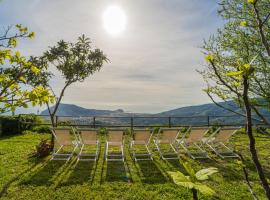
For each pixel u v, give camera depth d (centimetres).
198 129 692
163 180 514
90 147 853
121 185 488
